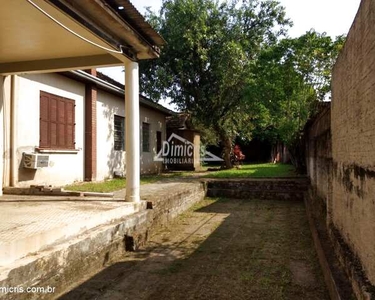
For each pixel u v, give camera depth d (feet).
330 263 12.14
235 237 20.44
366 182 9.02
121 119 40.55
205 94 52.80
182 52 49.75
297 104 34.96
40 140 26.78
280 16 52.31
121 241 16.72
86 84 33.04
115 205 18.40
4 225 13.08
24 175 25.09
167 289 12.55
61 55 20.08
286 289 12.40
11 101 23.79
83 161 32.76
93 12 14.83
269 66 36.04
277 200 35.22
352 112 10.79
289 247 18.01
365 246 9.16
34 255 11.09
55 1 12.79
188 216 27.20
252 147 86.99
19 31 15.94
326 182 19.33
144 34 19.06
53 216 15.03
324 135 20.58
